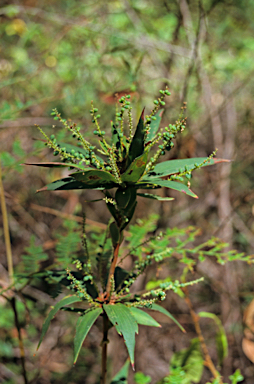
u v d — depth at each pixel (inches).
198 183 97.5
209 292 100.2
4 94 83.2
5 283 50.5
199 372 50.3
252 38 95.1
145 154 39.1
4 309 79.6
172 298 97.3
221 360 52.1
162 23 93.1
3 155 55.5
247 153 99.9
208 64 87.5
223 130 99.0
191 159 41.7
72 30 91.7
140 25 89.2
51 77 90.9
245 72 95.3
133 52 82.0
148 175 41.2
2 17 95.3
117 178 39.8
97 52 80.0
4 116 57.4
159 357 95.2
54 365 87.9
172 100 78.8
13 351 86.7
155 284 51.3
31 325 88.0
